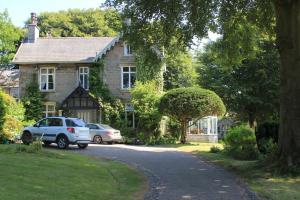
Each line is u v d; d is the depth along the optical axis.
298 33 17.77
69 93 45.22
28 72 45.66
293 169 16.56
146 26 21.08
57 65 45.50
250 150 22.73
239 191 13.89
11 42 50.16
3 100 29.95
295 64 17.66
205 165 20.69
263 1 21.03
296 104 17.48
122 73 44.78
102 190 13.69
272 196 13.07
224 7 20.44
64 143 28.95
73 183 14.12
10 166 15.51
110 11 23.20
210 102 35.47
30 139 29.88
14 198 10.83
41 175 14.64
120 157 24.20
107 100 44.44
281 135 17.77
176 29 21.03
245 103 43.16
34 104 44.69
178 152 27.94
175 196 13.02
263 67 42.12
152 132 40.94
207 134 44.91
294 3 17.77
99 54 44.53
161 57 25.36
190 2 19.03
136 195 13.23
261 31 23.67
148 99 40.94
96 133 36.88
